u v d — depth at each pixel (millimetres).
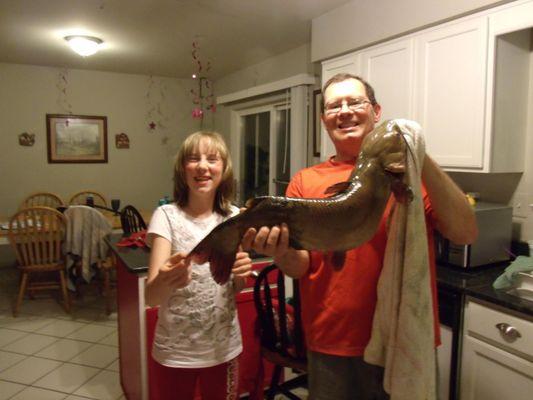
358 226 893
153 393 1977
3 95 4770
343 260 928
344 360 1064
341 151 1167
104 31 3564
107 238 2758
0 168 4824
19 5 2969
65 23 3361
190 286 1441
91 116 5238
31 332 3264
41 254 3631
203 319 1446
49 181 5078
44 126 5004
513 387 1571
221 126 5660
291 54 4152
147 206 5676
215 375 1485
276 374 2059
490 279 1851
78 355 2910
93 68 5102
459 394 1790
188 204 1530
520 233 2199
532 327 1499
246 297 2209
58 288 4035
